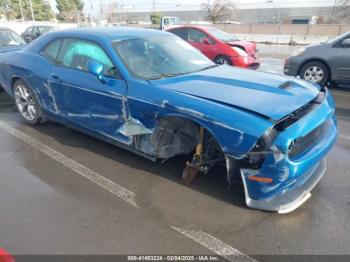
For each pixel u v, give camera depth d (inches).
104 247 95.4
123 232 101.5
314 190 123.3
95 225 104.8
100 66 130.4
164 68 138.8
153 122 120.4
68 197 120.3
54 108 168.6
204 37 379.9
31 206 115.0
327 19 2079.2
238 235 99.9
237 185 125.2
